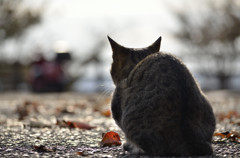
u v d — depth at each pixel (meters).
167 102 4.61
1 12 29.48
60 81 25.03
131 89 5.04
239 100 17.06
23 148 5.50
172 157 4.60
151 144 4.62
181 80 4.75
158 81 4.77
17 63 30.72
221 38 32.94
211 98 17.36
